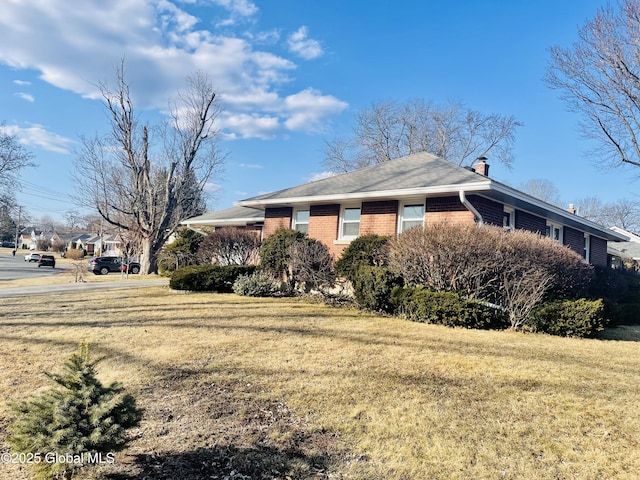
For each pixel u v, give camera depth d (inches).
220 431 145.2
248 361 221.9
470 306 324.2
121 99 948.6
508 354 246.5
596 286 498.0
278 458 127.7
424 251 358.0
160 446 133.7
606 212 2108.8
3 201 1582.2
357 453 131.5
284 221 615.2
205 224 893.8
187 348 245.8
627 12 650.8
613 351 270.2
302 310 383.6
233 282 528.1
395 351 246.2
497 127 1462.8
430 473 120.1
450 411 162.2
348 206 542.9
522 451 132.7
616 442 139.3
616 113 722.2
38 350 239.9
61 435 100.7
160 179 1048.2
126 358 226.8
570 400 174.9
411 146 1537.9
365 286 382.6
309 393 178.7
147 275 956.0
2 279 891.4
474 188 403.9
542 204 508.7
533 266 332.2
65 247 2979.8
